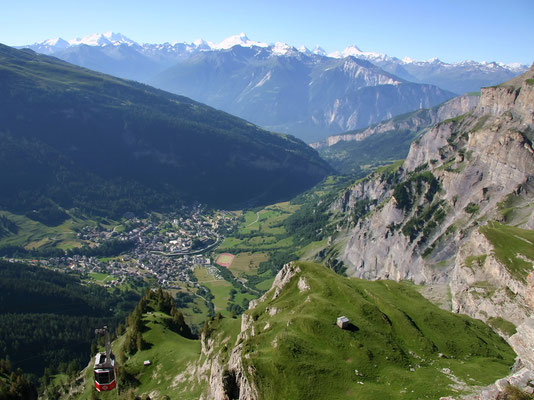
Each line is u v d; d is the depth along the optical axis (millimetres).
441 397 67125
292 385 75812
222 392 84812
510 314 120000
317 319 92000
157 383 131375
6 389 127312
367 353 82750
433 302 155625
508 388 49344
